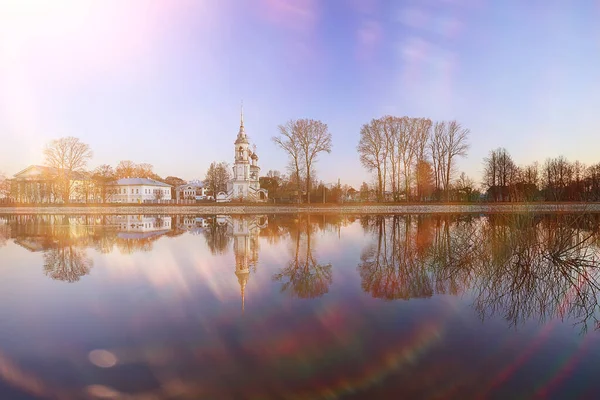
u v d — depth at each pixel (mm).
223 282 11773
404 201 65500
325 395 5363
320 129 63594
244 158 88000
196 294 10367
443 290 10812
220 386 5602
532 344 7113
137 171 124438
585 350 6844
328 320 8320
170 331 7699
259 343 7102
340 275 12719
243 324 8094
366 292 10594
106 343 7129
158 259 15938
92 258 16281
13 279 12242
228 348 6891
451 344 7078
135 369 6125
